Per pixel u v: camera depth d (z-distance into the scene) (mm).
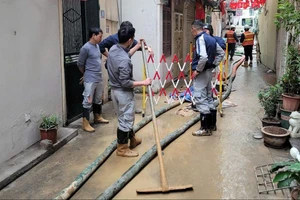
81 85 5570
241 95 7500
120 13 7469
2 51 3494
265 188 3127
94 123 5250
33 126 4113
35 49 4102
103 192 2986
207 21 14734
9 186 3234
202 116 4664
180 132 4723
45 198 3018
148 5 7348
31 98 4051
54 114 4652
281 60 8164
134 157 3908
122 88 3738
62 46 4793
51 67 4520
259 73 11250
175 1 8992
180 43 9836
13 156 3732
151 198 3012
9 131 3650
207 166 3676
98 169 3600
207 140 4512
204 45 4312
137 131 4855
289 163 3008
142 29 7473
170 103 6457
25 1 3865
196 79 4598
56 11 4590
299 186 2957
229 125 5195
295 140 4066
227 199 2975
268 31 12938
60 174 3492
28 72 3973
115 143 4215
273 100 4926
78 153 4055
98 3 6094
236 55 17234
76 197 3023
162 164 3316
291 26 4801
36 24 4105
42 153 3844
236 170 3562
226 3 19703
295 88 4742
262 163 3729
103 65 6418
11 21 3627
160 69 7598
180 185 3236
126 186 3232
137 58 7562
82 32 5527
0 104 3488
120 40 3615
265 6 14227
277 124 4598
